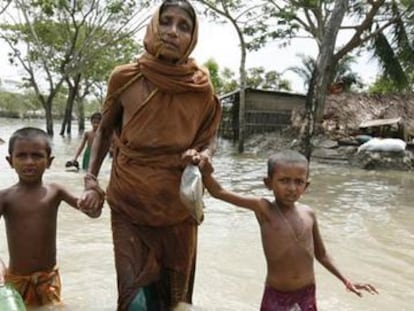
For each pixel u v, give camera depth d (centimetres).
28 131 399
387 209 884
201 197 330
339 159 1836
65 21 2806
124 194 359
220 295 434
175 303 380
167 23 343
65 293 428
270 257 374
